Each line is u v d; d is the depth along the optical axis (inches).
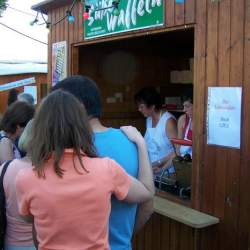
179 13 133.1
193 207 130.9
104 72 218.1
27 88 395.9
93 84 73.1
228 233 119.1
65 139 62.6
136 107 231.1
